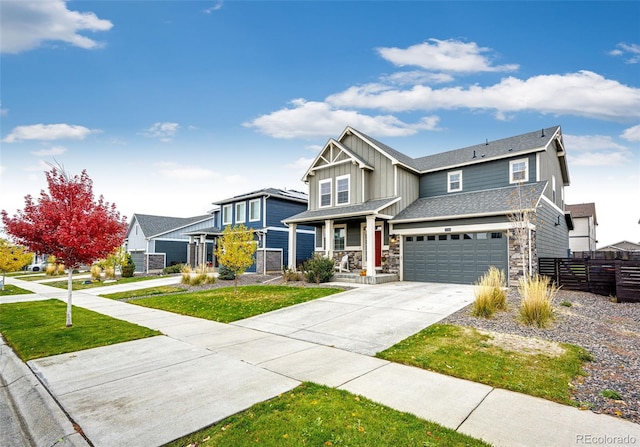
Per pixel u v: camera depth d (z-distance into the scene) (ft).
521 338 22.43
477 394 14.69
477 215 48.03
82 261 29.48
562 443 11.03
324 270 54.39
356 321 28.81
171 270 88.07
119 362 19.69
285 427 11.92
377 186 61.57
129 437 11.64
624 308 33.83
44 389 16.01
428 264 53.88
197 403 14.08
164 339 24.63
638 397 14.30
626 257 82.02
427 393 14.80
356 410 13.10
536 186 51.39
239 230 49.01
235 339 24.49
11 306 41.19
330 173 66.54
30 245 28.45
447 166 62.59
